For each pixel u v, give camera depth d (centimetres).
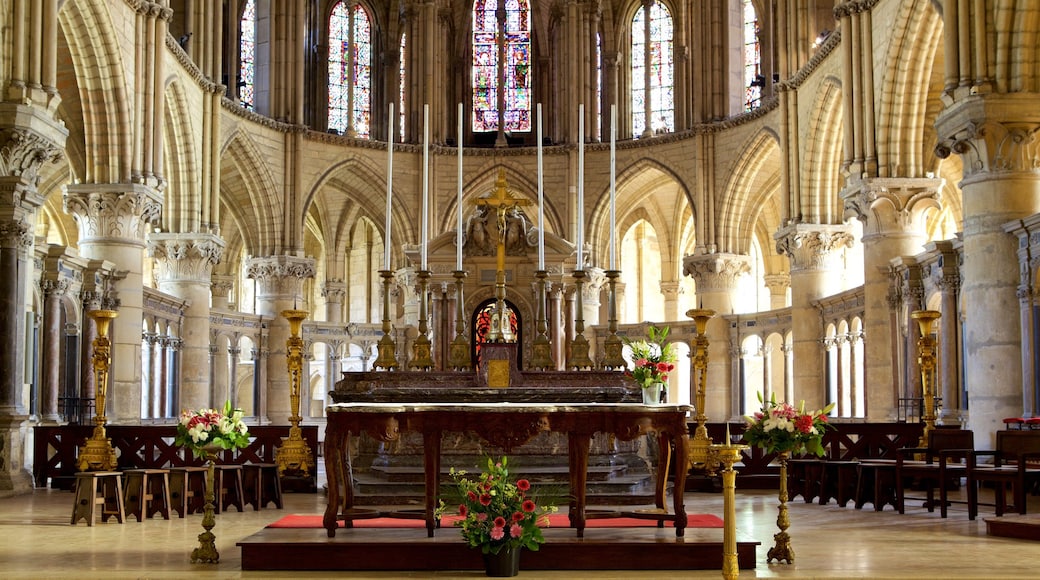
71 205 3544
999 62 2609
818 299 4322
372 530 1580
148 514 2041
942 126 2706
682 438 1520
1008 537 1677
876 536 1695
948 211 4853
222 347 4772
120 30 3478
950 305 3105
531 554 1410
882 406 3531
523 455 2202
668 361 1956
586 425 1514
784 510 1432
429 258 3644
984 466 2086
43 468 2719
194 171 4381
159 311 4131
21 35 2655
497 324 2423
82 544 1631
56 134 2759
